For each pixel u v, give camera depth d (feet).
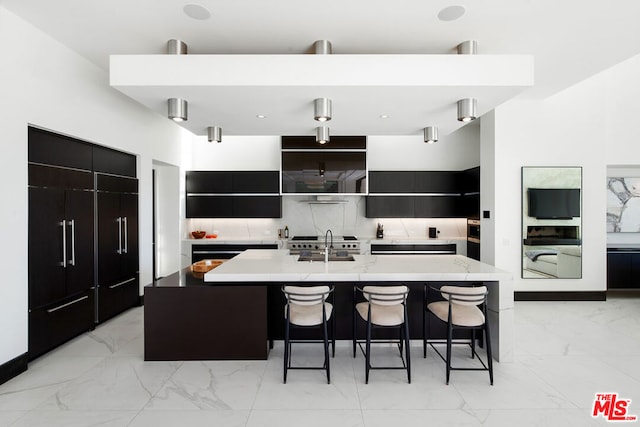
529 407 7.94
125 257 14.46
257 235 21.67
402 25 9.04
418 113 11.03
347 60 8.57
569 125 16.61
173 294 10.30
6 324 9.03
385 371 9.66
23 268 9.51
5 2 8.46
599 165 16.67
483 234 17.67
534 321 13.82
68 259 11.31
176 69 8.54
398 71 8.56
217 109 10.61
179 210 19.75
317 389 8.69
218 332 10.31
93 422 7.35
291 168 19.52
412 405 8.01
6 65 8.94
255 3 8.11
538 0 7.97
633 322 13.74
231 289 10.30
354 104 10.10
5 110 8.94
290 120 11.96
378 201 20.51
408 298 11.26
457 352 10.94
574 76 12.91
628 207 19.03
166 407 7.89
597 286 16.76
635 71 16.84
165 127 17.87
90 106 12.02
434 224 21.76
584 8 8.29
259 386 8.82
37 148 10.14
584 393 8.53
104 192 13.16
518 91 9.02
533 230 16.62
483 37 9.69
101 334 12.32
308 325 8.96
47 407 7.89
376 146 21.68
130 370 9.68
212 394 8.43
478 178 18.37
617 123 16.89
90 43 10.46
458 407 7.93
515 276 16.72
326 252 11.73
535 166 16.57
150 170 16.28
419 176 20.52
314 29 9.25
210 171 20.44
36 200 10.08
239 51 10.47
